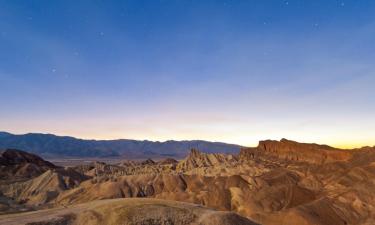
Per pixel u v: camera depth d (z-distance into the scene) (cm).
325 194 12781
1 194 17188
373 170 13962
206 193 14100
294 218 10306
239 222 4591
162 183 17062
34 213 4994
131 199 5300
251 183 14950
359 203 11169
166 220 4356
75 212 4703
